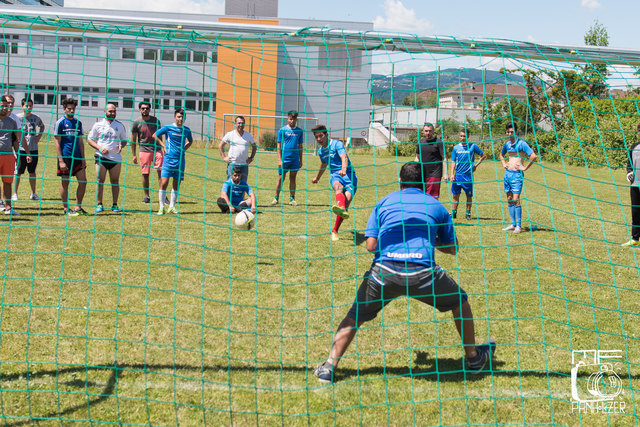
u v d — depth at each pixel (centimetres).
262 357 380
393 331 427
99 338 369
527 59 429
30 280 508
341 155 725
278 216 906
